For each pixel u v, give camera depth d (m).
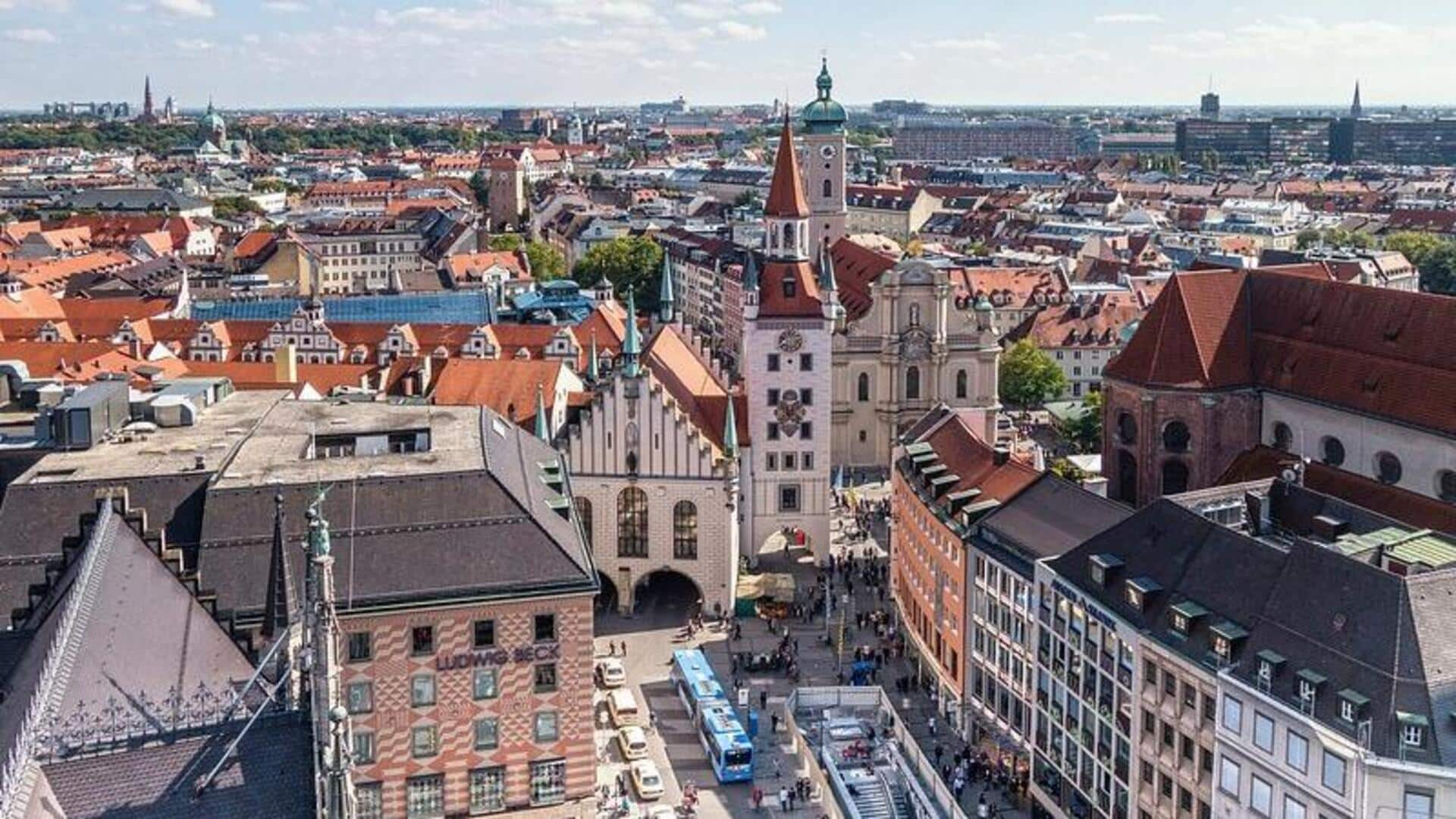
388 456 102.62
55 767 53.75
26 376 143.25
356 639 92.81
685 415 149.88
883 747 117.69
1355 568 86.44
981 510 123.69
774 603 151.38
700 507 150.62
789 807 110.12
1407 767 77.81
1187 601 96.31
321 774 54.66
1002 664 118.62
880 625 148.25
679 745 120.75
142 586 70.38
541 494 106.81
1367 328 143.62
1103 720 102.81
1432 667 80.62
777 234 166.50
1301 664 85.69
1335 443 143.88
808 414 166.50
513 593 94.81
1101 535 107.69
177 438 107.19
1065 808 108.88
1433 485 133.62
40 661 61.59
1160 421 152.62
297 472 97.38
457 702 95.62
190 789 54.59
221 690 63.91
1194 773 92.81
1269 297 154.38
